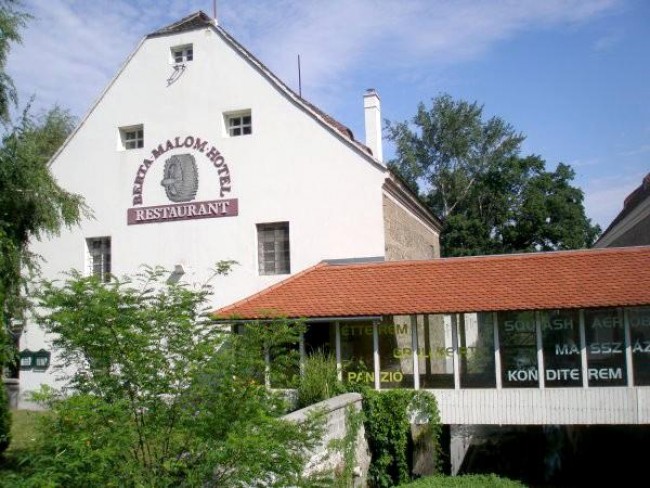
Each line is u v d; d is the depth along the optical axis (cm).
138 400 676
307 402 1505
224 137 2081
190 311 730
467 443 1986
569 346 1491
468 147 4688
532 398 1491
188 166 2111
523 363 1516
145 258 2133
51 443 598
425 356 1612
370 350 1642
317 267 1853
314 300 1670
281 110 2023
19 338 2202
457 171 4591
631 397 1442
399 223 2175
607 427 1847
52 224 1554
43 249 2258
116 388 667
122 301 690
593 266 1594
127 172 2188
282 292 1738
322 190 1958
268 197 2012
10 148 1464
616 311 1475
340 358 1647
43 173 1528
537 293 1522
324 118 2075
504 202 4300
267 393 757
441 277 1670
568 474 1697
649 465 1722
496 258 1716
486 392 1514
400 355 1636
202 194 2088
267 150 2028
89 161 2236
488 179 4434
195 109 2123
